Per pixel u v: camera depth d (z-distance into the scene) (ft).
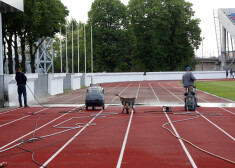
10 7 72.33
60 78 102.58
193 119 42.60
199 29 243.81
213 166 20.59
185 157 22.99
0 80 61.11
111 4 205.36
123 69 271.28
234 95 83.71
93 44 207.82
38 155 24.07
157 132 33.32
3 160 22.75
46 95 90.63
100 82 188.75
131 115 47.06
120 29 206.69
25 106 60.75
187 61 244.01
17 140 30.30
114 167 20.61
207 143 27.81
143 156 23.41
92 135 31.99
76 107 59.26
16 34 154.51
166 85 153.99
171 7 232.12
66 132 33.88
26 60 216.13
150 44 226.38
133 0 232.32
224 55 341.82
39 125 38.93
